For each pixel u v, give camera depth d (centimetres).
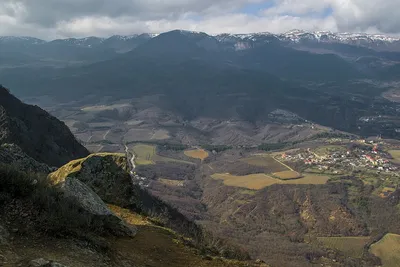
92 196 1334
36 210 1076
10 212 1036
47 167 2402
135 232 1391
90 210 1258
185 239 1527
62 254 959
